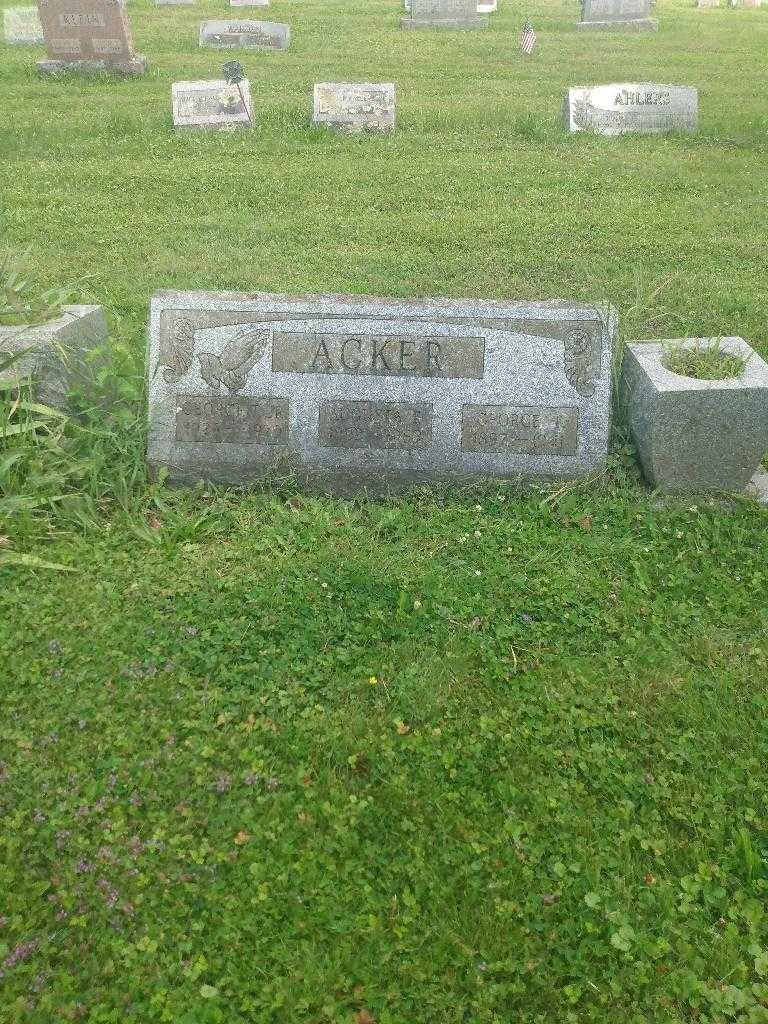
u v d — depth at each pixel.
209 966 1.40
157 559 2.17
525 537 2.28
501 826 1.60
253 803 1.64
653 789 1.67
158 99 6.16
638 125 5.63
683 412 2.28
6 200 4.34
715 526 2.33
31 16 7.79
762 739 1.77
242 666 1.88
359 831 1.60
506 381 2.38
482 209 4.36
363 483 2.45
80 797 1.62
